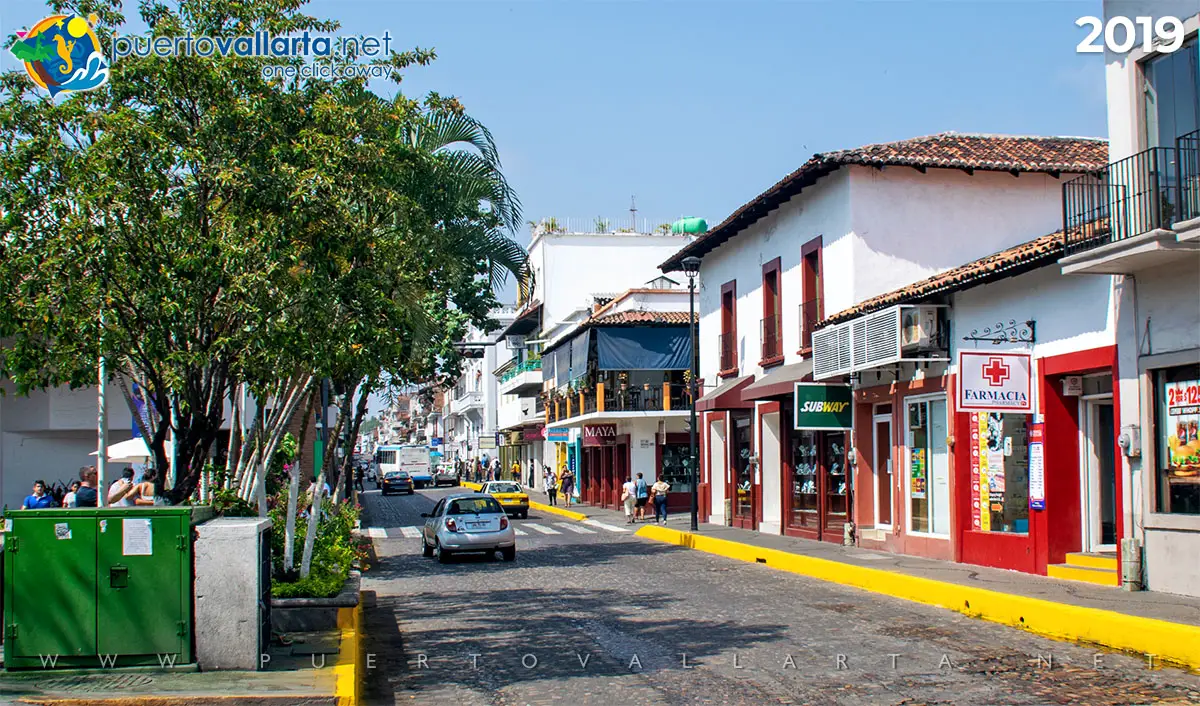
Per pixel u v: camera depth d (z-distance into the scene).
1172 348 13.42
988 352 16.14
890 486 21.72
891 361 18.91
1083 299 15.21
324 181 10.32
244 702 7.77
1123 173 13.78
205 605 8.77
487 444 78.81
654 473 43.56
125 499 16.31
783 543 23.69
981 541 17.67
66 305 9.42
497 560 23.69
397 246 11.70
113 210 9.84
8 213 9.59
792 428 26.33
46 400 25.20
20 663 8.39
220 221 10.43
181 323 9.87
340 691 8.13
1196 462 13.20
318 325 10.19
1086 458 16.06
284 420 13.21
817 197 24.03
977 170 22.14
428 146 21.47
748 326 28.73
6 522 8.48
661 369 42.41
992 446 17.72
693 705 8.80
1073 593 13.64
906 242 22.22
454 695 9.40
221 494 11.65
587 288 59.00
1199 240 12.33
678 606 14.92
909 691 9.17
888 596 15.76
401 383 20.14
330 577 12.71
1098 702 8.69
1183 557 13.23
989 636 12.07
